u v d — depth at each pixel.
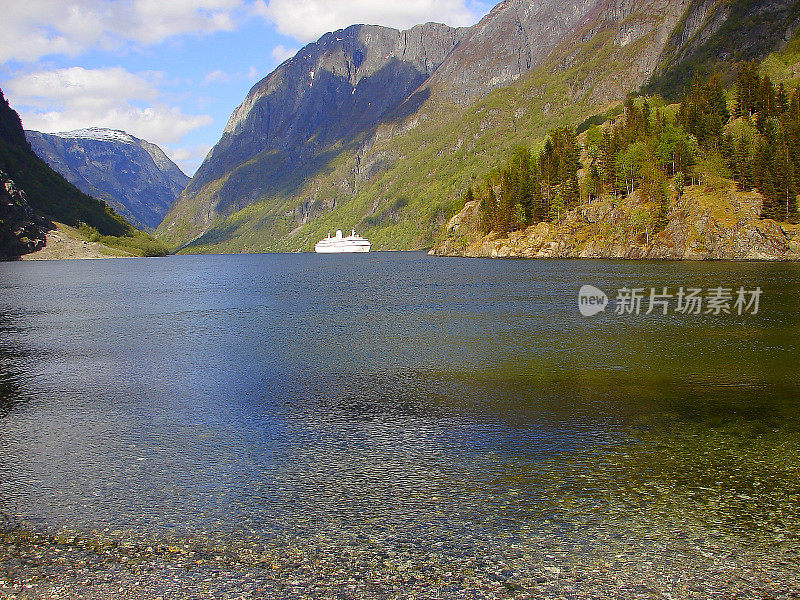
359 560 16.70
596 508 19.48
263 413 30.62
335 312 71.50
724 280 96.94
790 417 28.22
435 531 18.20
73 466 23.92
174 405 32.50
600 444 25.12
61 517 19.59
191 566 16.56
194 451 25.41
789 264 136.50
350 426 28.19
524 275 121.38
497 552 17.00
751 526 18.22
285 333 56.41
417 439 26.22
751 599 14.87
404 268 168.62
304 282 126.38
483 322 60.03
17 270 197.75
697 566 16.23
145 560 16.94
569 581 15.61
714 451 24.11
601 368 39.09
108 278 152.12
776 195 161.62
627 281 99.31
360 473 22.64
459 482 21.66
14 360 45.88
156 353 47.81
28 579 16.09
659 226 173.88
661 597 14.95
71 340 54.69
